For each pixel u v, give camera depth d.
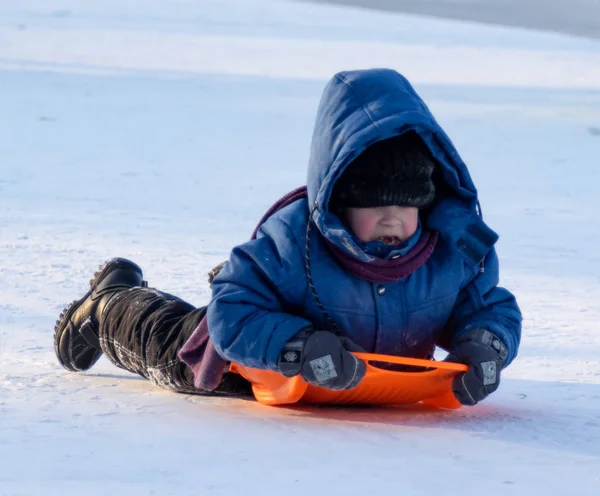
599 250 14.09
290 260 6.02
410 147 5.91
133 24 61.81
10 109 28.77
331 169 5.82
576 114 31.70
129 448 5.05
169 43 52.22
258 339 5.81
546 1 86.00
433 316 6.27
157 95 33.53
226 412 6.05
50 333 9.20
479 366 5.99
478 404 6.57
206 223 15.02
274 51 50.12
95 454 4.93
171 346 6.84
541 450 5.28
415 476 4.70
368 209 5.92
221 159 21.84
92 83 35.72
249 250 6.08
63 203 16.19
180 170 20.12
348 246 5.89
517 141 26.20
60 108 29.44
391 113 5.83
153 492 4.33
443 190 6.30
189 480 4.52
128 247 13.19
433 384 6.11
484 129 28.30
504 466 4.94
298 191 6.50
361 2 84.12
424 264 6.28
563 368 8.02
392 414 6.16
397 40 57.56
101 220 14.92
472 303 6.44
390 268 6.02
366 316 6.11
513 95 36.47
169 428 5.52
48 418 5.69
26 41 50.34
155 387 7.09
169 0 78.31
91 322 7.52
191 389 6.79
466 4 83.69
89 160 20.91
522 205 17.73
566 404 6.62
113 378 7.50
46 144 22.95
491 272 6.48
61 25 59.28
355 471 4.74
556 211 17.19
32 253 12.68
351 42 55.81
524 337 9.27
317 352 5.63
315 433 5.50
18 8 69.31
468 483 4.61
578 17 74.56
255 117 29.34
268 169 20.72
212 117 29.05
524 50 53.62
